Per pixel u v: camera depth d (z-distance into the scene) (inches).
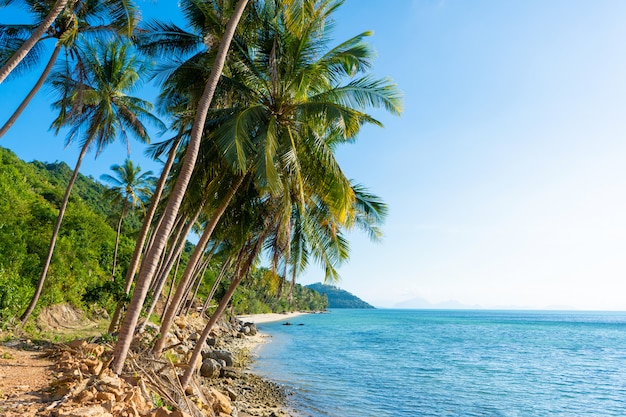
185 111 572.1
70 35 597.0
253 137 495.5
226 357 989.2
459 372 1105.4
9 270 821.2
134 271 690.2
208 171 531.8
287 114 509.7
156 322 1146.7
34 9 613.3
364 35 514.6
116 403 271.1
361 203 586.9
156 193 668.1
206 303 1664.6
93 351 456.8
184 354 780.0
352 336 2301.9
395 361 1286.9
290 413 628.7
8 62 438.6
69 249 1091.3
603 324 4485.7
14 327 690.8
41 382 317.7
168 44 590.2
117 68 840.3
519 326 3914.9
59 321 970.7
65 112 771.4
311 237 558.9
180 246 756.6
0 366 370.9
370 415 653.9
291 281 573.6
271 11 530.9
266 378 908.0
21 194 1188.5
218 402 541.0
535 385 948.6
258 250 551.8
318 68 508.4
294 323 3570.4
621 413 706.2
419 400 768.9
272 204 554.3
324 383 890.1
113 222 2212.1
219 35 536.7
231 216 595.2
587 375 1096.8
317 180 495.2
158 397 366.6
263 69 537.0
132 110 906.7
